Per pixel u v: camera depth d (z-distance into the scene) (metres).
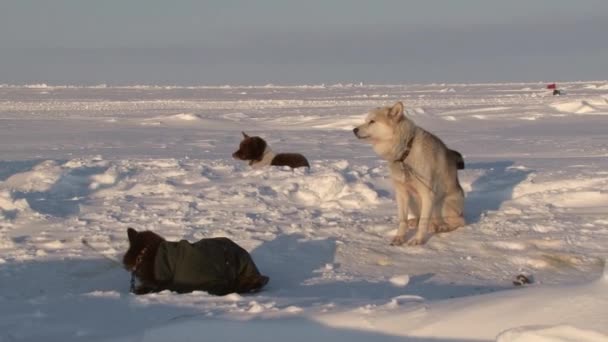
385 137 7.65
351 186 10.16
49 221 8.50
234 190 10.43
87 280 6.37
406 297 4.75
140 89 105.00
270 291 6.02
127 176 11.45
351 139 21.22
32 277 6.36
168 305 5.11
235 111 39.81
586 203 9.44
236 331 4.12
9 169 12.12
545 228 8.14
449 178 8.09
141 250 5.91
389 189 10.65
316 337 3.96
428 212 7.72
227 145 19.62
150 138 22.00
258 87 125.25
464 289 6.07
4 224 8.34
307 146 18.98
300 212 9.20
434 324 3.84
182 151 17.59
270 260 7.02
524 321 3.62
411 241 7.68
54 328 4.50
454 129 25.17
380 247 7.57
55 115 35.41
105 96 67.69
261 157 12.86
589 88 82.06
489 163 13.50
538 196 9.81
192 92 86.12
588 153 15.72
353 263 7.02
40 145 19.38
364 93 76.44
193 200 9.80
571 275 6.56
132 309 4.99
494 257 7.17
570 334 3.26
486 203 9.80
